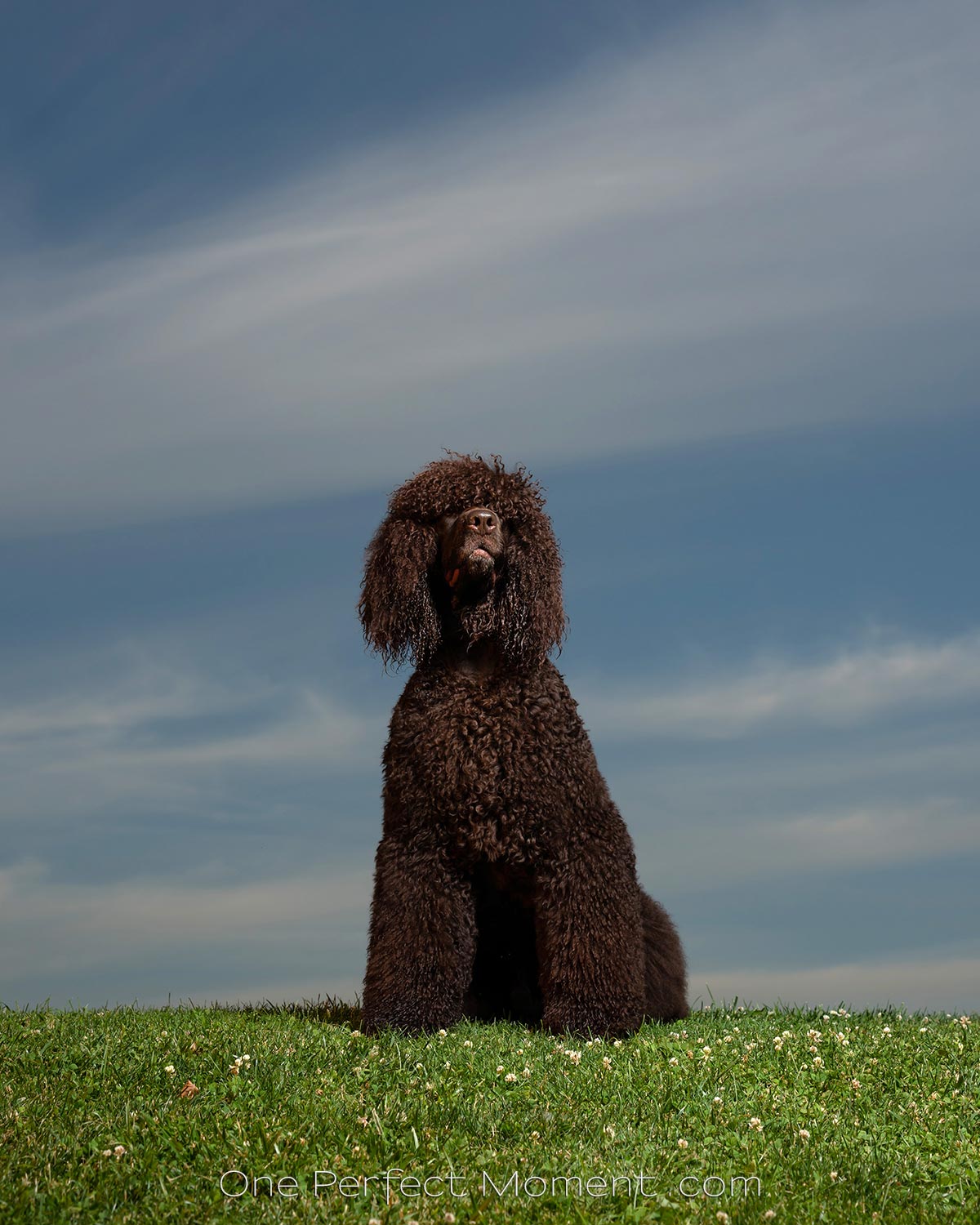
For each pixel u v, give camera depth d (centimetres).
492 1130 470
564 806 691
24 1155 430
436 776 694
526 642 706
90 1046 604
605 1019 679
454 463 747
